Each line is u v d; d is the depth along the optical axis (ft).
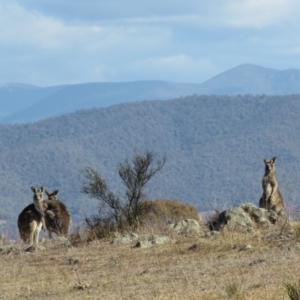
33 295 117.50
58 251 159.94
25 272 139.13
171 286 113.50
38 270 140.05
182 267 129.18
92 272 133.08
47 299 113.60
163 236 162.20
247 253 136.36
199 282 114.52
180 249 145.38
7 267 145.59
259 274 116.06
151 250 148.97
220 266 127.03
